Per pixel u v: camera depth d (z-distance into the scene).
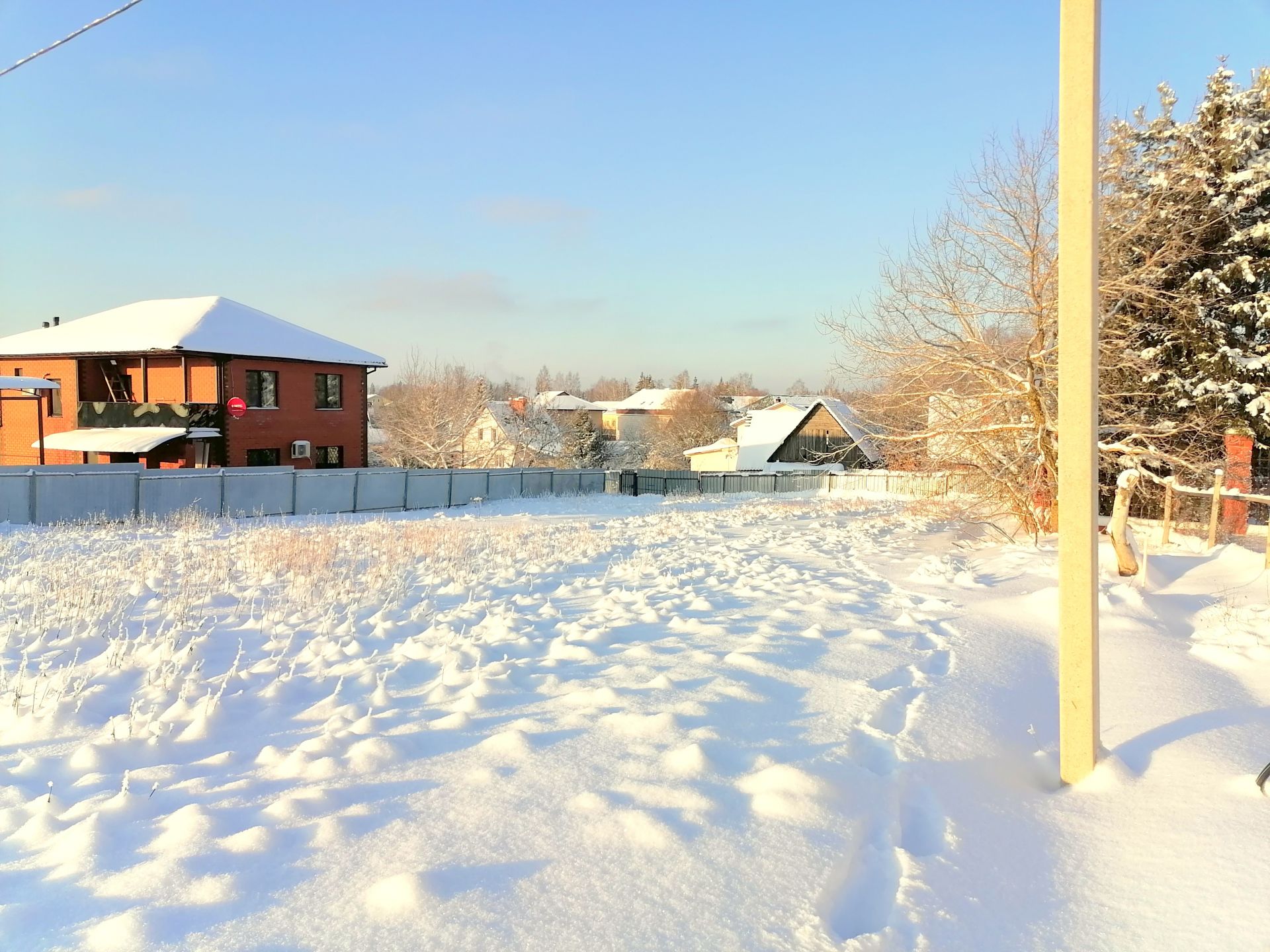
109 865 3.01
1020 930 2.74
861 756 4.20
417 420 50.69
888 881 3.06
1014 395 15.95
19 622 7.00
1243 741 4.43
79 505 18.86
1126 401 19.09
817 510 24.64
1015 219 15.83
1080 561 4.09
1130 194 17.44
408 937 2.52
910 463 18.61
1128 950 2.64
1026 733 4.82
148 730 4.54
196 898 2.74
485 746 4.21
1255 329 19.17
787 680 5.46
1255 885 2.94
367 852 3.07
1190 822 3.48
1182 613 8.17
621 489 38.75
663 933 2.57
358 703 5.04
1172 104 20.23
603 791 3.60
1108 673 5.88
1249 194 18.64
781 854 3.10
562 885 2.84
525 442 56.69
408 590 9.47
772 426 54.56
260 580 9.79
